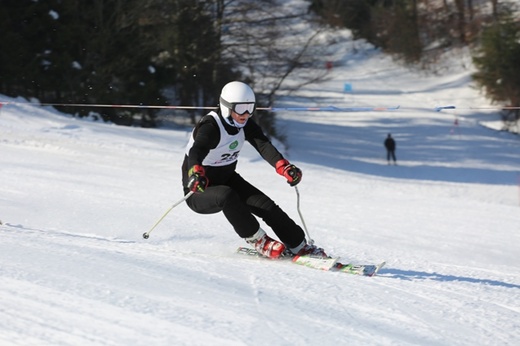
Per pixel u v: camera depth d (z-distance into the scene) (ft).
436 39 547.90
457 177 286.05
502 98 417.90
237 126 53.47
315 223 98.78
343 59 550.36
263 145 55.93
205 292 38.75
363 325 35.70
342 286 45.29
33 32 260.62
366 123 403.54
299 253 56.34
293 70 325.21
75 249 48.60
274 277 45.75
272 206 56.13
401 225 102.78
